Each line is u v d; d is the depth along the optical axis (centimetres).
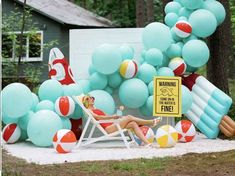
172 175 759
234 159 856
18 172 792
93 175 773
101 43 1318
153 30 1238
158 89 1063
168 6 1355
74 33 1320
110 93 1253
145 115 1275
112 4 3381
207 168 799
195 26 1281
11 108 1134
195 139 1254
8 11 2575
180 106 1060
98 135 1275
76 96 1134
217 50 1495
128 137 1255
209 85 1286
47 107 1170
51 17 2545
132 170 808
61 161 917
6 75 1950
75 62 1316
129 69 1196
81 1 3856
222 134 1302
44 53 2512
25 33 2108
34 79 1931
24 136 1216
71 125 1234
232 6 2125
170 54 1283
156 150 1041
